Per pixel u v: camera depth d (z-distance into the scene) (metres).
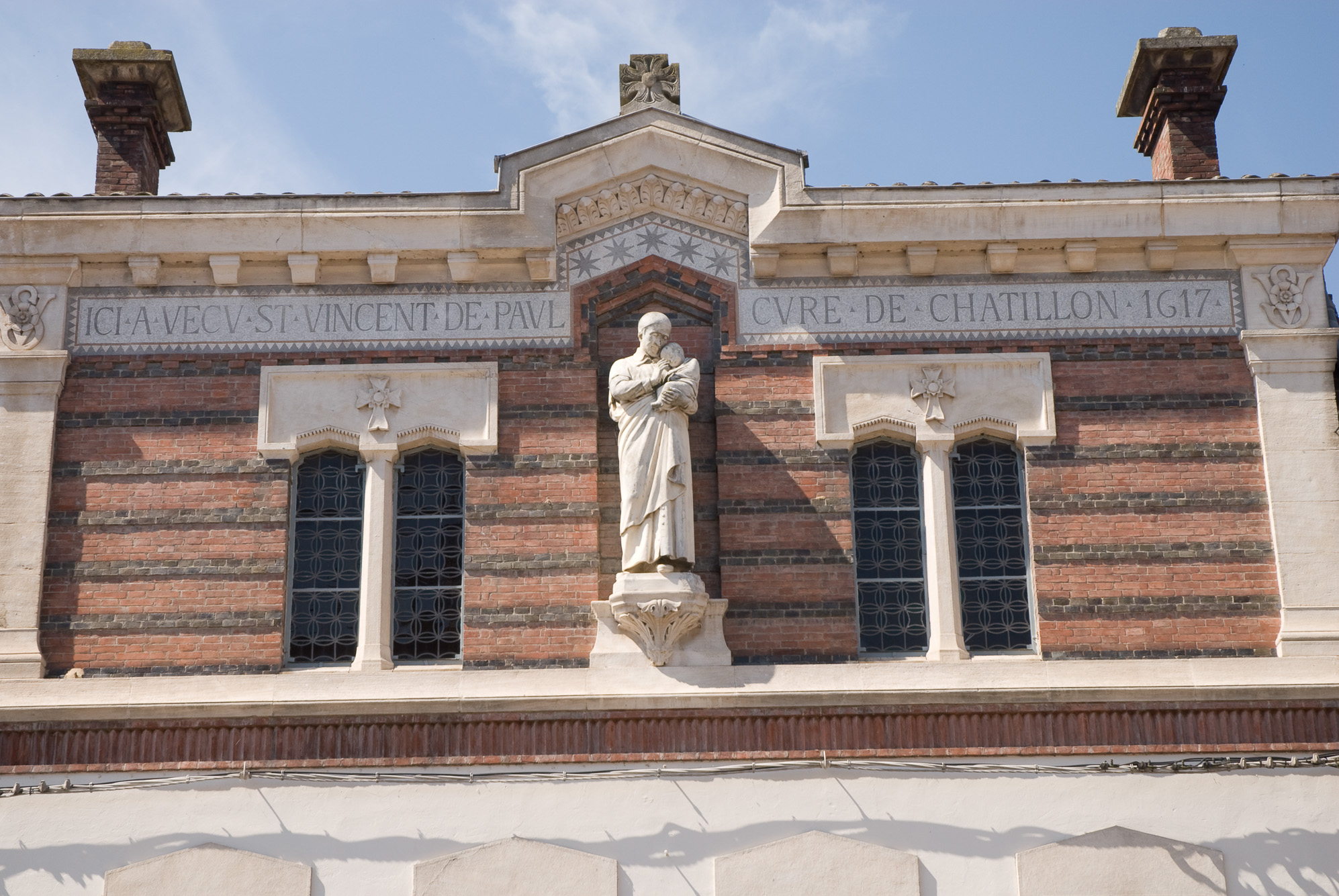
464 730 14.86
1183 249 16.56
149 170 18.83
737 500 15.84
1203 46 18.58
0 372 16.00
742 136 16.73
